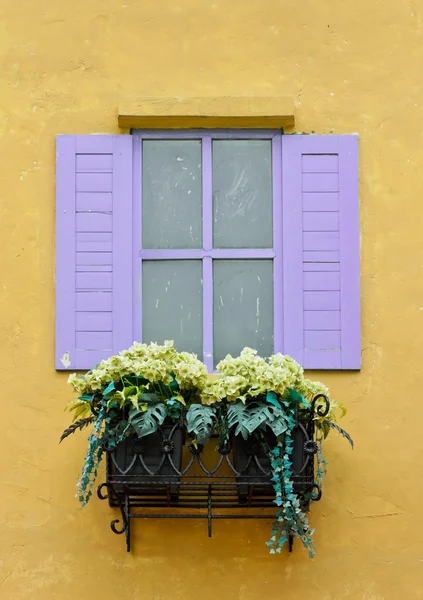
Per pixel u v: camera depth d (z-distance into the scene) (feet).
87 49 18.70
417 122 18.60
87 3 18.81
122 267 18.10
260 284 18.33
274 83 18.66
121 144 18.43
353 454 17.60
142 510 17.31
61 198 18.22
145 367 16.19
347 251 18.17
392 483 17.52
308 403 16.55
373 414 17.72
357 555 17.31
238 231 18.49
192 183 18.63
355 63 18.74
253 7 18.85
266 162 18.67
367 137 18.53
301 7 18.86
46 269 18.10
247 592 17.19
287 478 15.92
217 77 18.66
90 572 17.21
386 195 18.37
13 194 18.28
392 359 17.89
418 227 18.30
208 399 16.25
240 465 16.39
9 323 17.89
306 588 17.21
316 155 18.44
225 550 17.29
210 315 18.20
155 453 16.34
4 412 17.62
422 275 18.16
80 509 17.39
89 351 17.83
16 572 17.20
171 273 18.35
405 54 18.78
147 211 18.53
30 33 18.72
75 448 17.56
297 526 16.52
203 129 18.63
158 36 18.75
